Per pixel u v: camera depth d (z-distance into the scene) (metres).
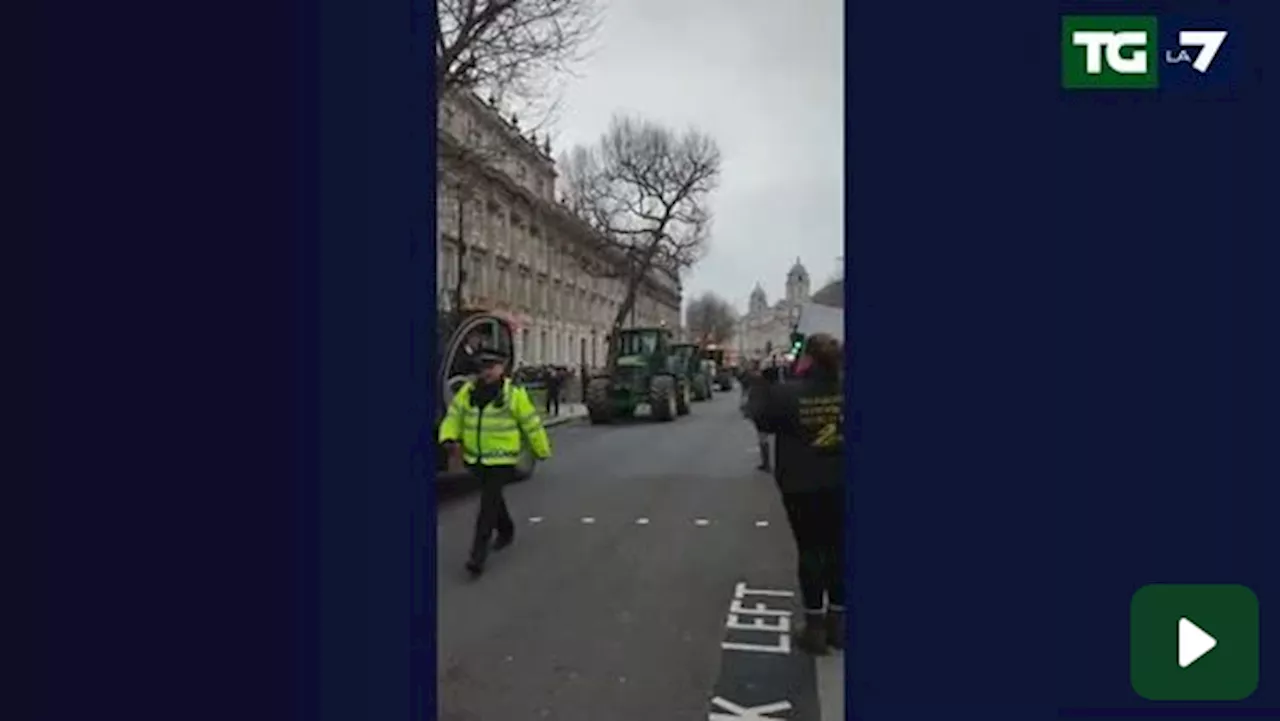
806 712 4.01
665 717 3.97
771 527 8.64
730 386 49.88
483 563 6.77
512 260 35.19
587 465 14.06
